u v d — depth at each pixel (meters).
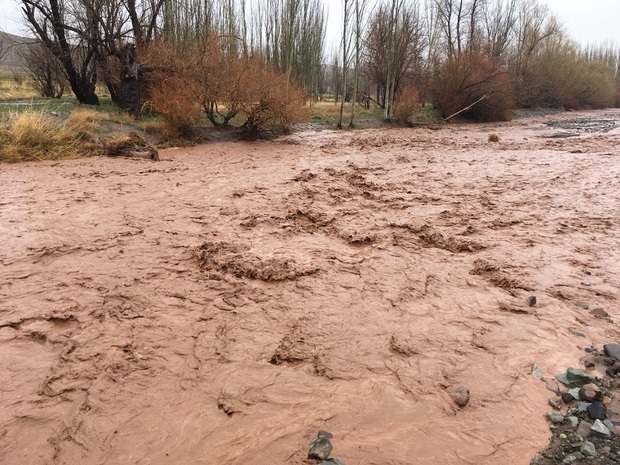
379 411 2.97
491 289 4.73
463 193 8.99
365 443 2.70
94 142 13.77
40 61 22.67
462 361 3.50
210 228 6.45
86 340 3.67
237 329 3.90
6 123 13.38
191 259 5.34
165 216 6.99
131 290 4.53
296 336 3.81
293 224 6.71
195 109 16.67
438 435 2.77
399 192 9.05
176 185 9.26
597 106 51.12
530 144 17.72
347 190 9.09
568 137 20.53
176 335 3.79
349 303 4.38
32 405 2.98
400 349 3.64
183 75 17.08
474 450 2.65
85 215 6.97
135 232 6.20
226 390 3.14
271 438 2.73
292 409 2.98
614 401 3.03
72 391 3.11
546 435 2.76
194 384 3.21
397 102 26.91
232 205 7.68
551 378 3.30
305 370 3.39
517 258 5.53
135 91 17.91
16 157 11.78
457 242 6.02
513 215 7.42
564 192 9.10
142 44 19.09
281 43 27.28
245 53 20.47
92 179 9.76
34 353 3.54
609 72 56.00
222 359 3.48
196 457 2.59
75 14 17.56
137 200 7.96
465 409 2.99
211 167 11.71
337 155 14.53
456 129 25.34
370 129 24.36
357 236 6.20
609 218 7.25
